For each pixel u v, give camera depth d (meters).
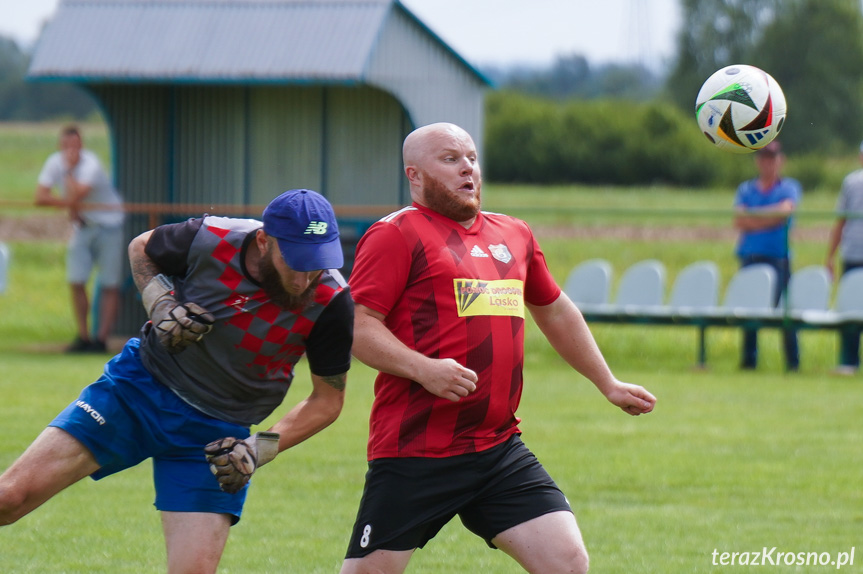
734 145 16.58
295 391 34.22
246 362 13.11
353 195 44.38
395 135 43.84
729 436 28.33
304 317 12.91
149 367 13.30
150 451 13.30
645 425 29.67
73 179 41.34
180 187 45.25
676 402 33.12
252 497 22.38
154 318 12.59
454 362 12.95
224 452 12.59
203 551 13.05
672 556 18.53
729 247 75.56
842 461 25.66
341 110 44.25
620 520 20.77
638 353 42.91
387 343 13.17
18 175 137.50
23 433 26.75
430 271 13.47
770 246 39.91
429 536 13.85
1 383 33.78
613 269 66.75
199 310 12.50
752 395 34.41
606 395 14.71
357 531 13.55
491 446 13.64
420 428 13.38
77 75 42.31
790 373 39.22
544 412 31.42
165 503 13.22
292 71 41.00
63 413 13.24
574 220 97.38
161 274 12.97
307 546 19.05
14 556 18.19
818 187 180.50
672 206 138.38
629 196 161.00
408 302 13.52
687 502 22.12
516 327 13.74
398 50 41.47
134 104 44.81
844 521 20.81
